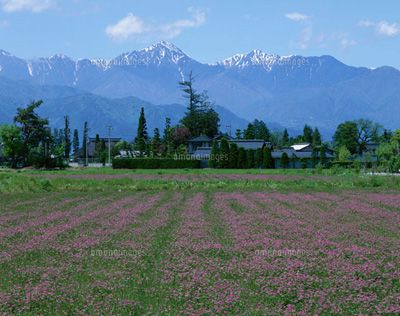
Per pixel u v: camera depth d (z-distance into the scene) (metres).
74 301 14.45
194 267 18.52
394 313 13.55
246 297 14.77
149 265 18.89
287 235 25.23
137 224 29.56
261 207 38.56
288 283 15.79
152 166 127.88
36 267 18.48
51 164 130.75
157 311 13.66
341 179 69.62
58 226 28.83
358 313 13.55
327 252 20.75
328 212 35.22
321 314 13.47
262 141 154.62
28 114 146.75
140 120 182.00
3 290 15.77
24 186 57.78
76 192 54.91
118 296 14.89
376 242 23.48
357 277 17.05
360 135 196.62
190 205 40.09
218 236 25.14
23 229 28.08
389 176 71.62
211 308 13.72
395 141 163.00
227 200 44.44
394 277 16.95
